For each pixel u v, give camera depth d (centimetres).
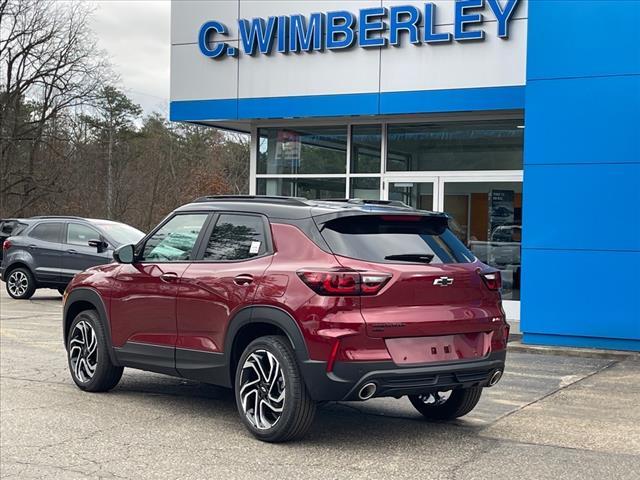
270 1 1476
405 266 593
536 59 1098
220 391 806
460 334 609
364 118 1475
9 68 3806
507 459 569
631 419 696
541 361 1005
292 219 634
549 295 1099
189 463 558
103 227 1716
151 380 862
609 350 1062
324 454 580
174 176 5631
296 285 594
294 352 593
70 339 808
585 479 523
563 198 1088
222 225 688
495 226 1398
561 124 1088
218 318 652
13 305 1656
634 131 1050
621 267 1059
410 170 1465
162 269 714
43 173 4128
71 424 668
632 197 1052
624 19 1054
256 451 588
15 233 1805
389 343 575
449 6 1327
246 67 1498
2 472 538
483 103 1305
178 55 1555
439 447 600
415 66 1355
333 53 1422
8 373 893
